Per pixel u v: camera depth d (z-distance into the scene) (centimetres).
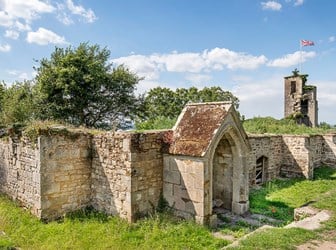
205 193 837
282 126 2661
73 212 949
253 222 919
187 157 870
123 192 877
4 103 1814
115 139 904
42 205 889
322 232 644
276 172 1689
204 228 807
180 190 891
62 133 930
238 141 989
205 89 5059
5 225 873
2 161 1155
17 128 1045
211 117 912
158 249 676
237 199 1010
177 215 896
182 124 959
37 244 746
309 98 3859
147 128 1992
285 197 1246
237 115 942
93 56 2869
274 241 583
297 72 3950
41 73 2597
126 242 725
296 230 645
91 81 2648
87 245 716
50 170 905
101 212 951
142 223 834
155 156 923
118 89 3031
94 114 2958
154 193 919
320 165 2030
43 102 2519
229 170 1052
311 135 1881
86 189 990
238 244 582
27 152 970
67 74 2528
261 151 1541
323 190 1361
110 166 924
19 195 1030
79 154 973
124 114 3166
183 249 677
